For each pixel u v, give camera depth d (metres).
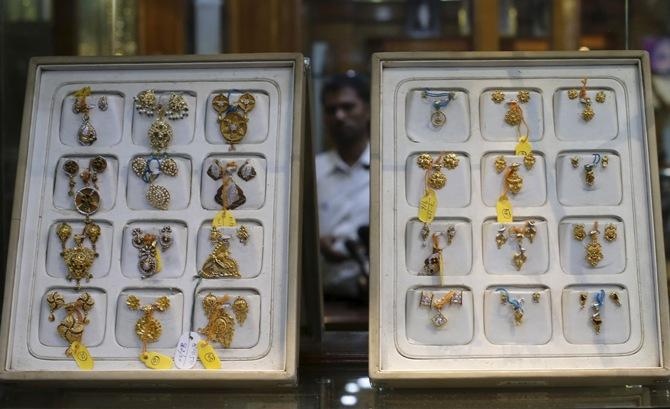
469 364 1.09
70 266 1.12
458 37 1.54
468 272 1.11
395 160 1.13
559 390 1.11
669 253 1.42
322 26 1.57
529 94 1.14
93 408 1.10
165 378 1.08
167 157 1.13
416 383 1.09
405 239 1.12
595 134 1.14
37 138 1.15
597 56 1.14
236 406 1.11
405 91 1.14
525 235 1.12
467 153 1.13
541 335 1.10
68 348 1.11
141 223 1.13
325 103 1.58
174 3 1.51
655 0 1.46
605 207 1.12
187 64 1.15
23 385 1.12
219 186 1.13
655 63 1.47
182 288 1.11
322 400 1.11
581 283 1.11
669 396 1.10
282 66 1.14
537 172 1.13
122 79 1.15
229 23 1.53
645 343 1.11
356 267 1.55
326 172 1.58
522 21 1.50
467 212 1.12
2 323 1.11
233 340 1.10
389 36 1.56
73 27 1.48
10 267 1.12
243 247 1.11
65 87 1.16
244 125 1.13
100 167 1.13
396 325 1.10
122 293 1.12
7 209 1.39
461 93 1.14
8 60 1.43
